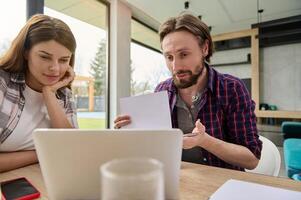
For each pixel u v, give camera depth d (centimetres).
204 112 126
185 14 122
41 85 117
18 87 111
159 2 352
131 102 97
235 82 125
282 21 422
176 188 51
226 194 65
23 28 109
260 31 461
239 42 500
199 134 91
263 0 352
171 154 49
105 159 48
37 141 49
